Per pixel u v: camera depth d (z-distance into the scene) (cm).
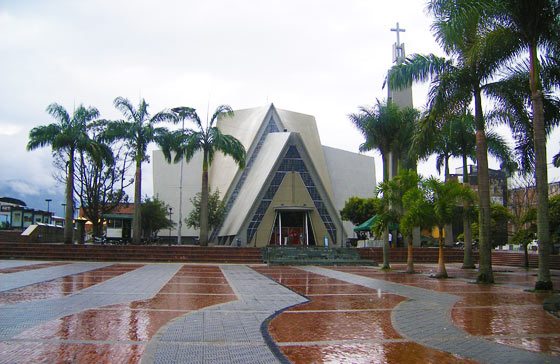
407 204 2578
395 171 3747
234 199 6538
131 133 3781
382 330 941
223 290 1619
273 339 844
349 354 745
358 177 7650
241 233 5306
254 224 5381
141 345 776
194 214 6366
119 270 2475
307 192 5556
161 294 1460
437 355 747
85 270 2406
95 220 4691
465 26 1859
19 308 1123
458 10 1834
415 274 2584
